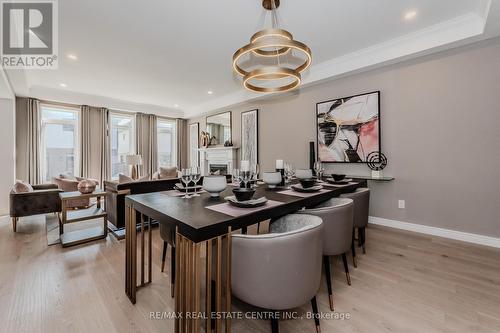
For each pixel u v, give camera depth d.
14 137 4.32
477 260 2.23
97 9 2.31
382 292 1.74
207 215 1.20
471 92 2.61
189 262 1.10
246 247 1.11
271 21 2.55
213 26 2.64
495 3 1.92
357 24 2.62
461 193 2.71
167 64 3.70
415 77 2.99
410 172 3.07
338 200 2.02
